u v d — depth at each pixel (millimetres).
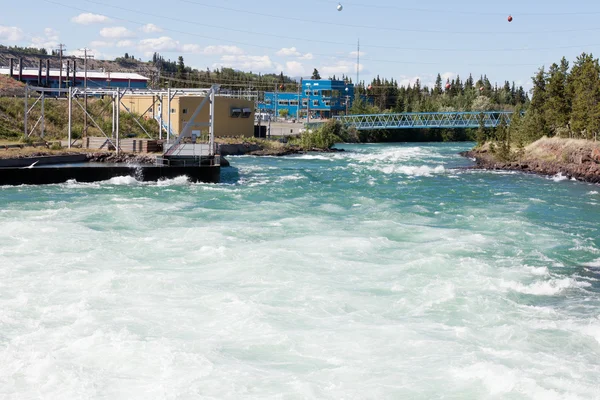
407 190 55531
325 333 21250
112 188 50344
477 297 25078
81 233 34062
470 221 40375
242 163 79000
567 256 32062
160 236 33906
